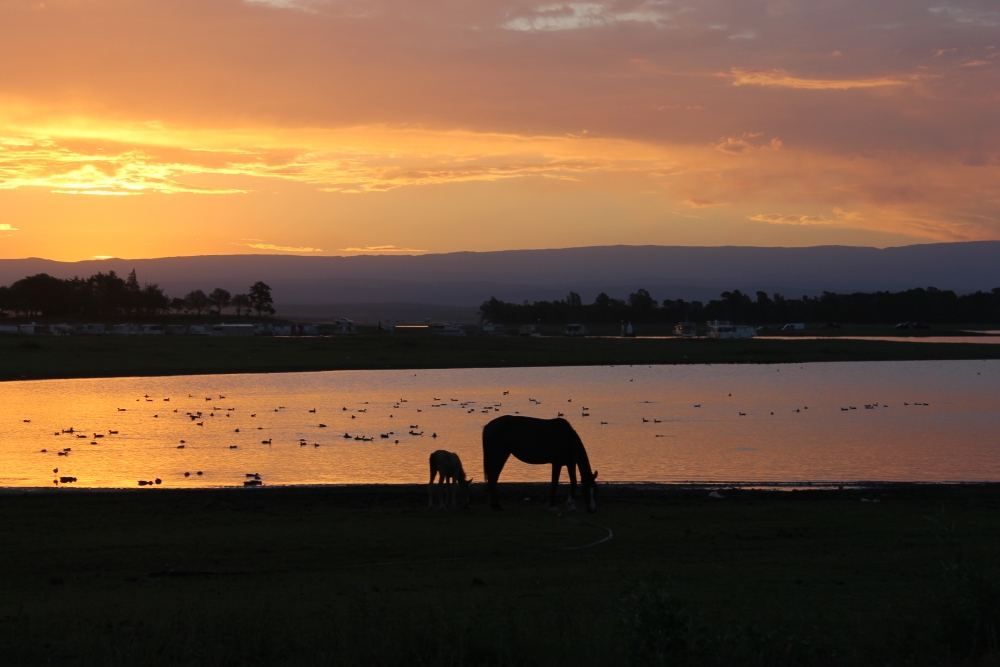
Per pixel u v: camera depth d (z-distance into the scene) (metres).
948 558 15.98
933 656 9.74
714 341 144.62
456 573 15.45
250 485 29.73
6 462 34.94
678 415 53.28
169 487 29.33
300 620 11.23
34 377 82.56
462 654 9.39
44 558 17.02
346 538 18.84
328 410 56.25
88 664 9.59
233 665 9.66
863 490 27.42
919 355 118.69
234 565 16.42
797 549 17.58
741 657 9.47
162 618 11.62
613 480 31.03
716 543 18.34
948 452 37.97
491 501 23.31
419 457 36.78
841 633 10.56
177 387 74.88
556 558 16.88
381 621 10.35
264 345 122.19
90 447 39.50
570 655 9.65
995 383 78.88
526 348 125.06
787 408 57.50
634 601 10.24
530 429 22.92
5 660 9.84
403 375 91.00
